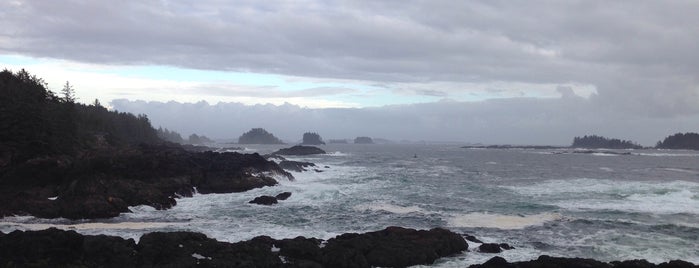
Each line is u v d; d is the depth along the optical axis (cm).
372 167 9862
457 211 4159
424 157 15900
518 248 2941
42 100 6700
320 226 3550
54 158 4994
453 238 2864
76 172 4728
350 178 7050
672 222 3681
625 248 2941
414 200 4794
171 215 3966
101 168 4834
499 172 8919
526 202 4662
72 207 3759
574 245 3009
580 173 8850
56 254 2444
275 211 4166
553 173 8806
